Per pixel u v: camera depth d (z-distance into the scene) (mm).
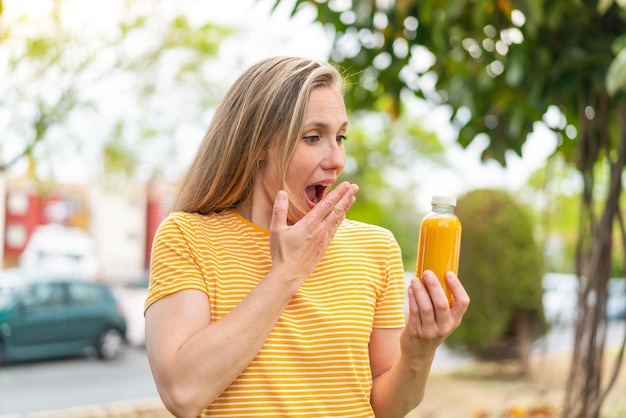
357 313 1495
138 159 10547
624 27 3418
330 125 1479
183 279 1434
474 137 3969
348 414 1450
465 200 8375
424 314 1379
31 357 9297
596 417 3559
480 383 7203
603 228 3531
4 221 26641
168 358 1355
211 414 1419
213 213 1584
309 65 1516
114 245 27828
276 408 1409
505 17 3514
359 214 14594
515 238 8031
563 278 9305
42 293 9492
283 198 1390
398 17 3502
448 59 3834
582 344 3623
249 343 1335
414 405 1528
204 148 1577
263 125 1490
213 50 10047
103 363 9891
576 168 3877
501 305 7922
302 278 1389
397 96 4023
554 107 3797
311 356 1446
